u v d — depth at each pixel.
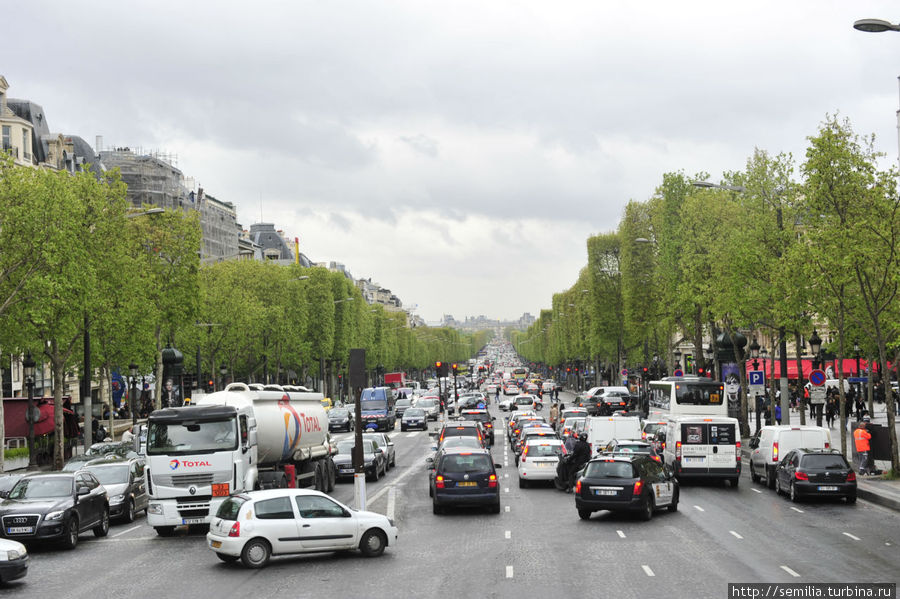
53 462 52.38
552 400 124.06
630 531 26.67
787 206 49.84
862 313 41.72
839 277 37.03
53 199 43.62
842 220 38.09
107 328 51.94
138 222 59.09
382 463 46.72
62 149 90.81
